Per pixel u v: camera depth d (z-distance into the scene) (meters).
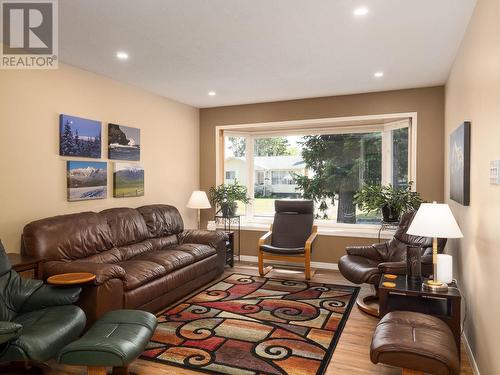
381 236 5.00
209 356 2.69
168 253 4.02
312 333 3.09
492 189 2.12
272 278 4.82
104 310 2.82
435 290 2.68
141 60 3.72
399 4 2.55
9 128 3.25
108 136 4.34
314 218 5.86
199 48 3.38
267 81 4.53
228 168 6.21
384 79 4.46
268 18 2.76
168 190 5.45
